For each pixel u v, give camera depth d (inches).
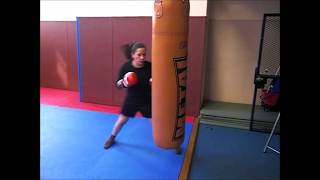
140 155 114.3
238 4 168.2
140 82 115.8
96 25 180.9
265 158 114.3
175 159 111.5
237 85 180.9
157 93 100.8
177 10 91.7
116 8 181.3
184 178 95.6
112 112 173.9
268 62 136.6
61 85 233.0
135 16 170.4
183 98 102.7
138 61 114.0
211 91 187.5
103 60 184.4
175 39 94.1
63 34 219.0
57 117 161.8
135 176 97.6
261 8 164.7
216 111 162.2
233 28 172.6
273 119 147.3
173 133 104.3
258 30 167.8
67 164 105.2
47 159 108.7
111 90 187.0
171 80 97.8
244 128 148.2
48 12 218.4
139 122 154.1
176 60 96.3
